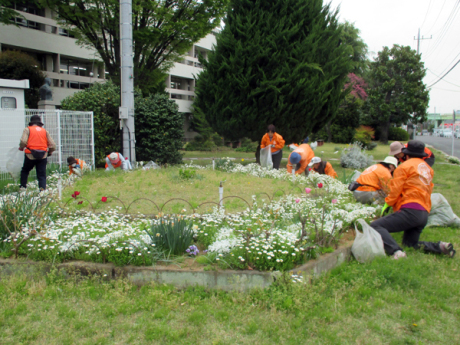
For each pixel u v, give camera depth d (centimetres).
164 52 1945
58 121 1017
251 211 568
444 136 6862
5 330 299
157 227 431
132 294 358
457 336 302
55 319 316
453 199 857
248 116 1340
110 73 1714
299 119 1388
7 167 897
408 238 506
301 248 393
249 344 286
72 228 467
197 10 1641
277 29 1352
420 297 366
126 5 1052
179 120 1342
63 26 1906
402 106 3438
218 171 1038
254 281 366
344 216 533
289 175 939
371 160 1648
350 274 406
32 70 1814
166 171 968
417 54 3488
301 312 327
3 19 1703
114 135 1296
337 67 1451
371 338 298
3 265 396
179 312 329
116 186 779
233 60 1334
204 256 402
